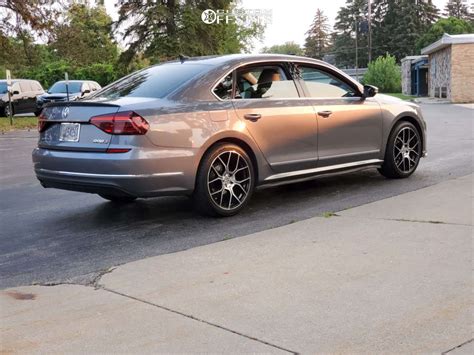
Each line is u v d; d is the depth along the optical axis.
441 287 3.78
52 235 5.68
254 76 6.34
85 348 3.17
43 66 51.88
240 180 6.11
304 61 6.80
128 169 5.36
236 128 5.95
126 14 40.84
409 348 3.02
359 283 3.92
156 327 3.39
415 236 4.91
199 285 4.04
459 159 9.30
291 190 7.36
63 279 4.34
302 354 3.01
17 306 3.81
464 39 31.22
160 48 40.03
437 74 36.59
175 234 5.50
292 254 4.62
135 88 6.09
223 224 5.80
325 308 3.55
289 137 6.40
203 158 5.79
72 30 27.80
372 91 7.17
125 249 5.08
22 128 21.94
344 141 6.96
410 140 7.75
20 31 26.14
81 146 5.62
